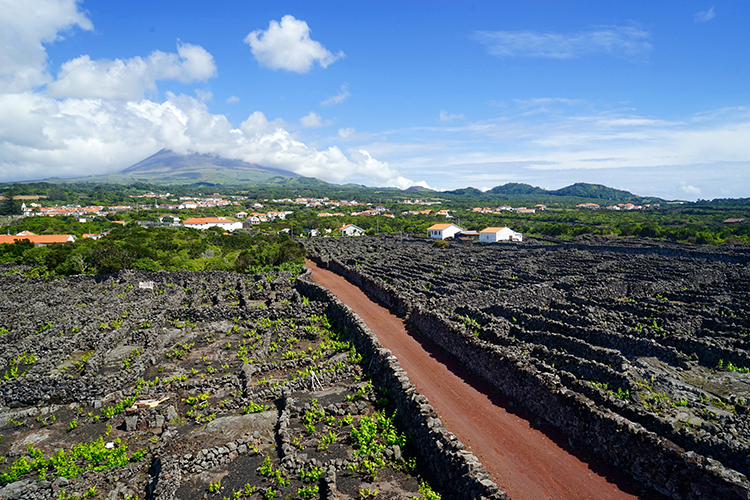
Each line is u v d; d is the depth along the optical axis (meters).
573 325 35.22
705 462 14.55
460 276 56.75
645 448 16.14
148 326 38.56
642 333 31.80
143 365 29.59
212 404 24.77
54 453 20.17
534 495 15.67
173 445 19.81
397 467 18.41
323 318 42.53
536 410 21.45
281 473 17.97
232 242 104.25
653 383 24.08
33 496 16.70
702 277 58.53
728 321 35.78
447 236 135.62
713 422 18.84
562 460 17.70
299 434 21.02
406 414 21.31
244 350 33.56
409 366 28.14
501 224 187.38
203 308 42.84
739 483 13.45
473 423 20.73
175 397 25.48
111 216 194.62
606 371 23.80
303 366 30.19
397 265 69.56
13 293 51.62
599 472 16.88
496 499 14.30
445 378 26.19
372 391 25.27
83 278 59.41
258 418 22.25
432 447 18.02
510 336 33.03
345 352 32.56
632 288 50.19
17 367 29.88
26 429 22.53
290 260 74.62
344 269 66.31
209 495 17.06
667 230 132.62
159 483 17.02
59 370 29.17
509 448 18.59
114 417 23.59
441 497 16.28
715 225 157.12
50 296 49.56
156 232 109.44
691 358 28.47
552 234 149.88
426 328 35.09
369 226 183.00
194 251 84.62
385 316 41.47
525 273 60.28
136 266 65.56
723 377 24.75
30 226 137.75
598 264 70.50
